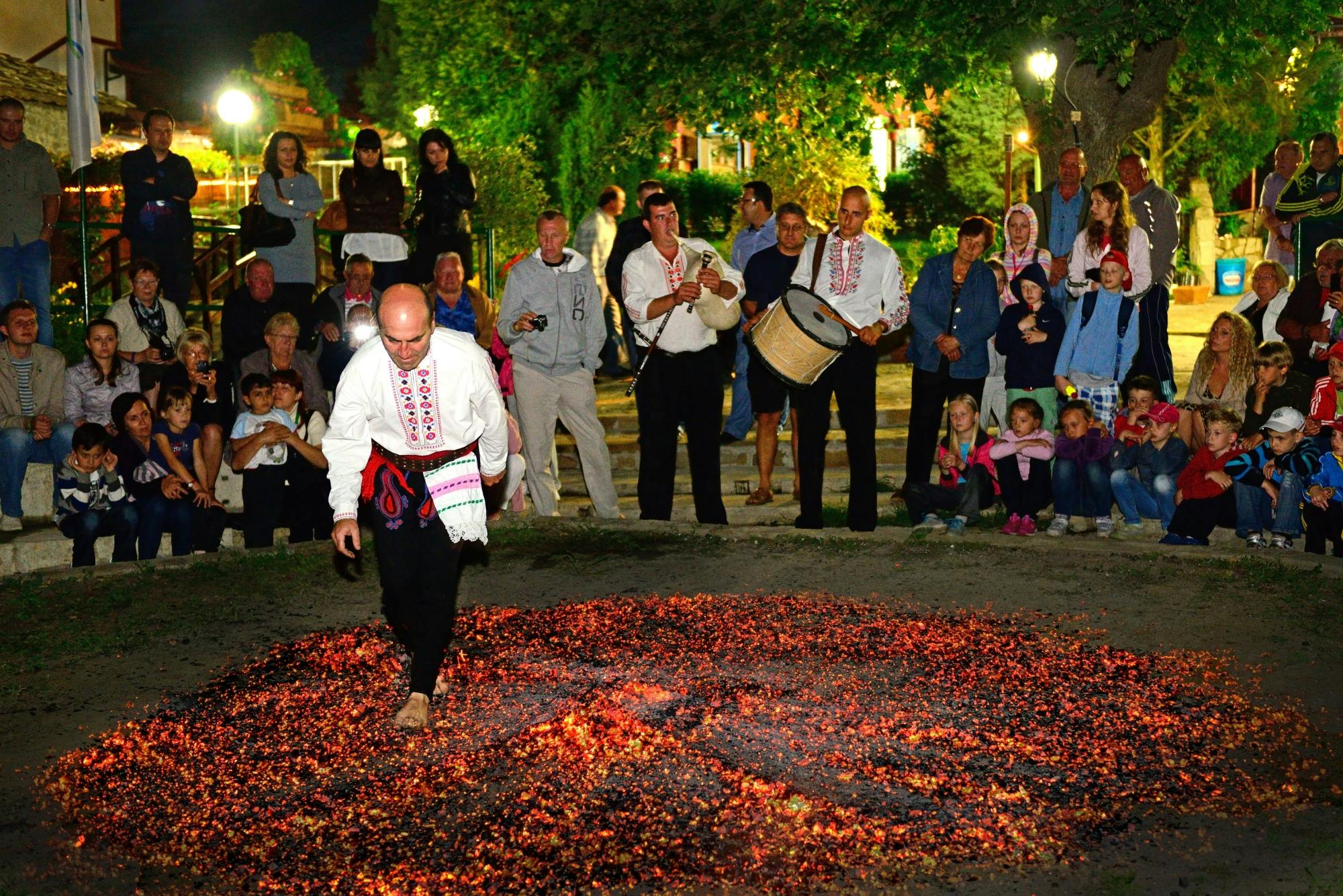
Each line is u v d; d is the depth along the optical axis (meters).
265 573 8.01
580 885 3.98
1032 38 11.38
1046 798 4.53
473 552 8.44
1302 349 9.16
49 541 8.65
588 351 9.29
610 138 19.91
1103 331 8.84
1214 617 6.75
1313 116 25.62
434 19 24.41
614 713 5.31
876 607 7.02
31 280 9.98
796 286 8.04
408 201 19.39
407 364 4.98
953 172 27.73
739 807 4.46
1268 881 3.93
